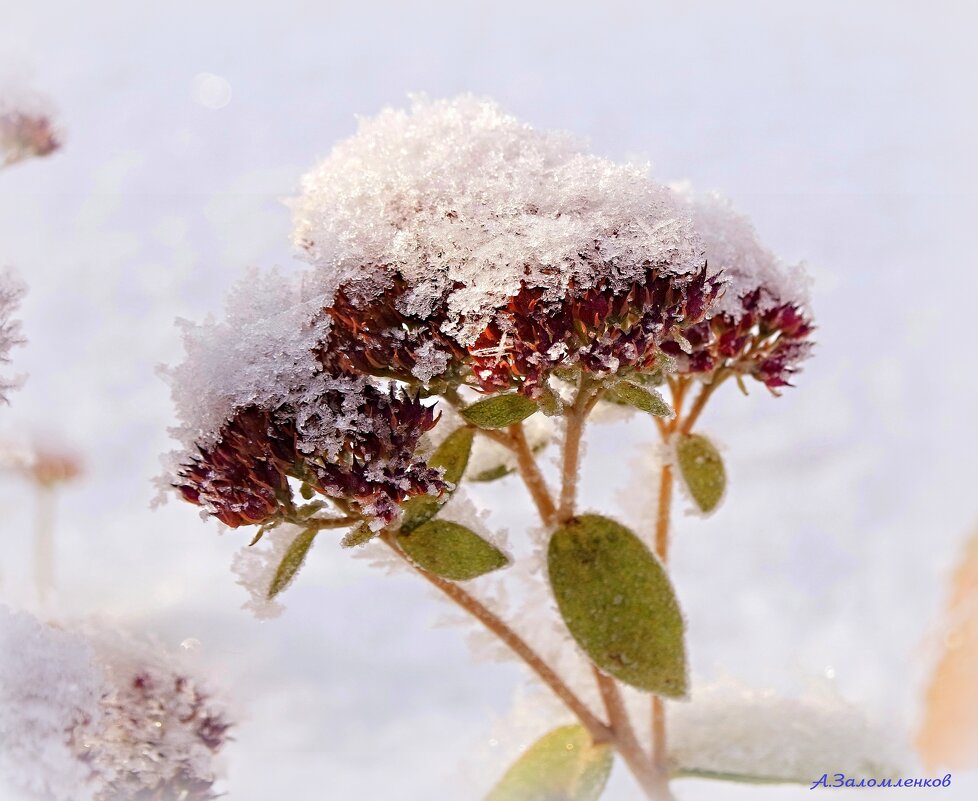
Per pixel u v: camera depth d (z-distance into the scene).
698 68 1.72
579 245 0.41
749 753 0.46
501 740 0.47
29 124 0.55
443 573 0.43
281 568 0.42
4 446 0.66
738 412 1.15
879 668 0.68
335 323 0.42
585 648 0.43
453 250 0.41
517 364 0.41
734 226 0.44
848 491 0.97
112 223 1.30
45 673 0.43
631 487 0.47
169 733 0.44
